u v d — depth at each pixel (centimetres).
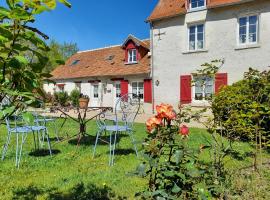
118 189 401
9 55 154
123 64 2075
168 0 1798
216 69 436
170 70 1692
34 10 145
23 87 158
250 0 1393
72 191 397
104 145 731
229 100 477
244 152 558
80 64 2517
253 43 1425
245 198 346
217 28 1527
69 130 1021
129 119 936
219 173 347
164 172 228
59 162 559
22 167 520
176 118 261
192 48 1631
